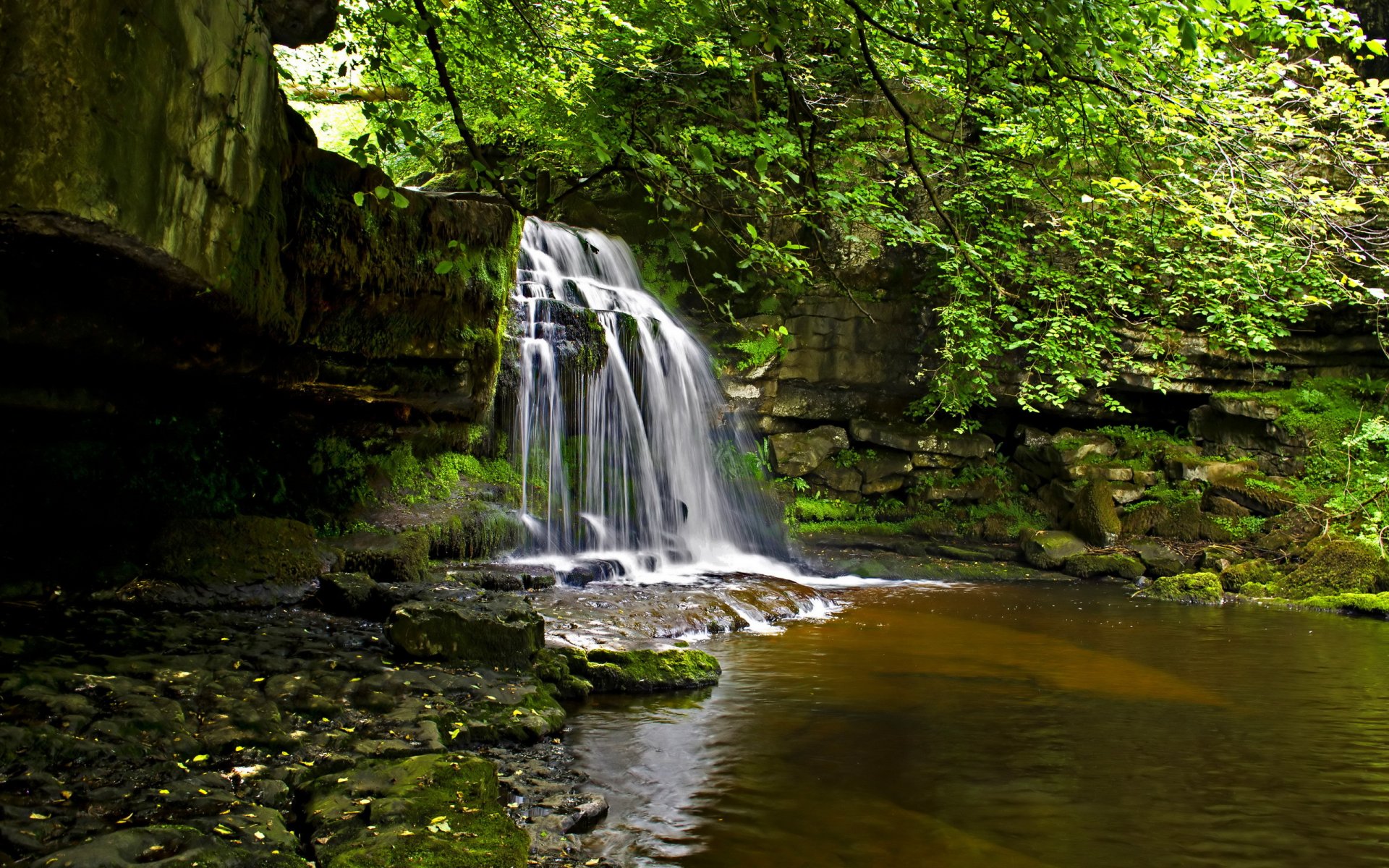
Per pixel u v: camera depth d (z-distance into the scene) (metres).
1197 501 13.29
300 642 5.96
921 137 11.82
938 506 14.42
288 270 6.69
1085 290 13.09
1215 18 6.15
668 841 3.96
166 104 4.38
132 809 3.46
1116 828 4.21
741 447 14.12
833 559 12.90
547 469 11.07
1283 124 9.58
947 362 13.79
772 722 5.72
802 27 5.63
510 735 5.00
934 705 6.20
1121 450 14.47
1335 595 10.98
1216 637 8.88
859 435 14.62
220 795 3.68
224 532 7.32
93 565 6.67
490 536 9.72
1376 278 12.05
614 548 11.38
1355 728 5.82
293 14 6.25
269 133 6.10
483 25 8.34
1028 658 7.76
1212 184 8.30
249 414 8.30
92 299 5.36
